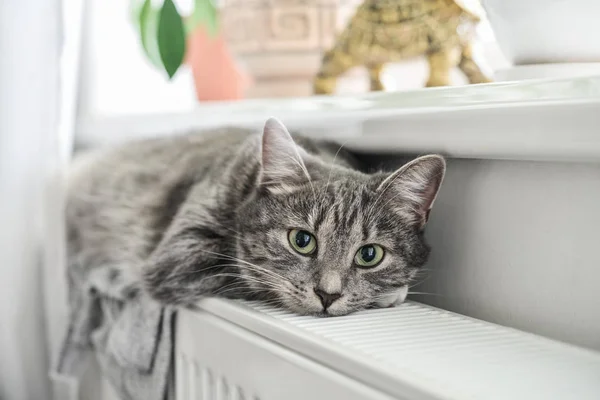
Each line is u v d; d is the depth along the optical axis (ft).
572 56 1.56
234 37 2.48
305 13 2.37
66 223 2.46
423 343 1.44
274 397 1.50
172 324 1.86
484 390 1.24
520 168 1.59
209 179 1.97
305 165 1.74
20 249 2.27
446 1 1.88
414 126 1.67
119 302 2.06
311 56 2.41
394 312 1.65
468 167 1.70
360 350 1.38
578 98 1.35
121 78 3.22
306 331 1.47
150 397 1.91
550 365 1.36
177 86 3.33
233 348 1.62
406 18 1.92
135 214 2.19
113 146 2.67
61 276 2.31
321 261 1.64
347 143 1.90
